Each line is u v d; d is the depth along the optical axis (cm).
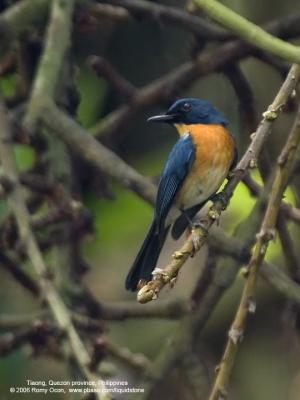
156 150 1377
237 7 1252
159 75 1365
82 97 1305
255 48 1112
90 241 1195
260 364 1273
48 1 1091
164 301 1025
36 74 1063
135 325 1341
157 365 995
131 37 1351
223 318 1305
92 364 858
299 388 1254
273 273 953
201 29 1127
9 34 1088
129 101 1148
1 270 1116
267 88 1248
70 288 1016
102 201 1286
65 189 1026
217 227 955
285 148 766
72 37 1134
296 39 1223
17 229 990
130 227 1300
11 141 990
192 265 1369
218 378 748
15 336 941
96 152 962
